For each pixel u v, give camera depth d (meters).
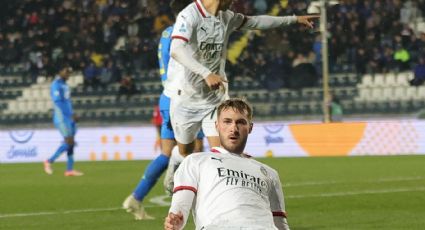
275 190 7.80
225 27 13.05
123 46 42.47
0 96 42.62
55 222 14.96
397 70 40.25
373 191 19.22
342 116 38.78
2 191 21.34
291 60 39.81
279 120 38.47
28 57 43.34
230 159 7.74
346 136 32.91
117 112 40.31
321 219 14.59
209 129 13.59
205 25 12.75
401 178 22.52
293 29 39.69
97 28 43.53
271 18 13.57
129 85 40.28
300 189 20.08
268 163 29.44
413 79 38.56
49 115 41.06
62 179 25.02
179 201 7.49
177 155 14.14
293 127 33.47
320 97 38.81
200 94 13.51
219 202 7.49
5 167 31.20
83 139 34.84
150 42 42.16
